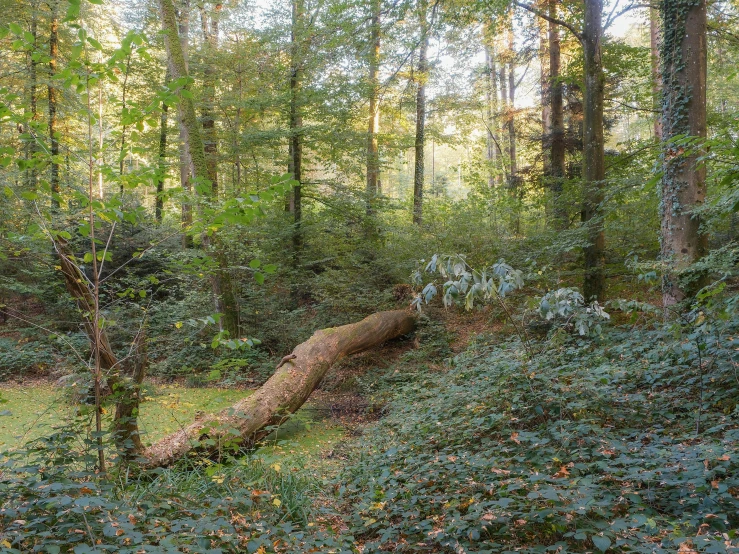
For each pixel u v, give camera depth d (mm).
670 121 6629
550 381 4133
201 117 13148
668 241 6680
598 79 8984
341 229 12867
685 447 3016
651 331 5930
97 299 3064
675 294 6531
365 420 7297
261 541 2494
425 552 2807
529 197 12820
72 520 2428
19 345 10648
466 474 3363
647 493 2807
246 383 9383
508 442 3850
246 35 12812
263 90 12680
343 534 3170
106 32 12008
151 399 3668
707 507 2533
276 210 12523
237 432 3602
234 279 10742
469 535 2607
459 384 6270
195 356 9922
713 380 4176
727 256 5820
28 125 2887
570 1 10562
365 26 9828
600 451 3102
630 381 4742
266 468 4141
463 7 9094
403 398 7211
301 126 12102
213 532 2607
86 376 3178
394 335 9789
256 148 12820
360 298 10633
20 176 7125
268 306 10711
